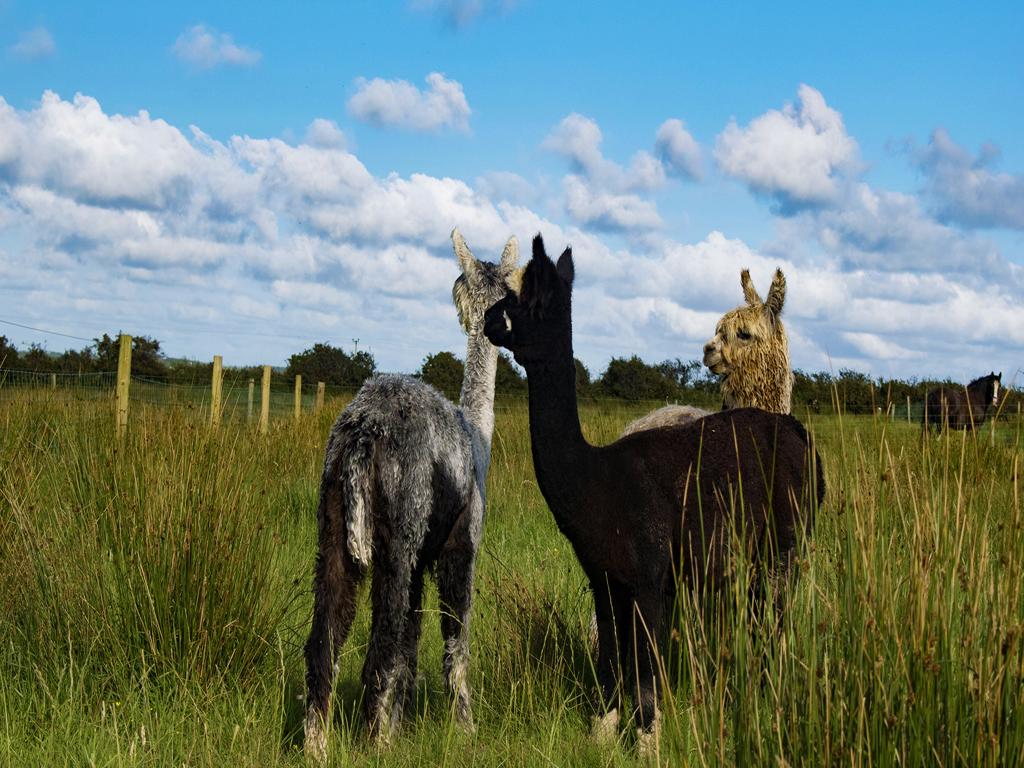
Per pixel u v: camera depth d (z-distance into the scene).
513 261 5.67
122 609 4.36
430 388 4.45
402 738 3.93
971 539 2.83
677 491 3.96
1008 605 2.59
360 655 5.00
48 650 4.25
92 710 3.87
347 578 3.91
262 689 4.25
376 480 3.96
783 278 5.11
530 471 10.71
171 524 4.43
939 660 2.60
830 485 3.66
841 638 2.79
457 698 4.18
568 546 7.27
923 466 3.10
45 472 5.81
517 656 4.61
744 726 2.81
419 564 4.32
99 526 4.84
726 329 5.23
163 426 5.54
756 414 4.54
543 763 3.58
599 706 4.11
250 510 4.96
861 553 2.85
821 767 2.64
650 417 5.30
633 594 3.85
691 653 3.03
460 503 4.40
